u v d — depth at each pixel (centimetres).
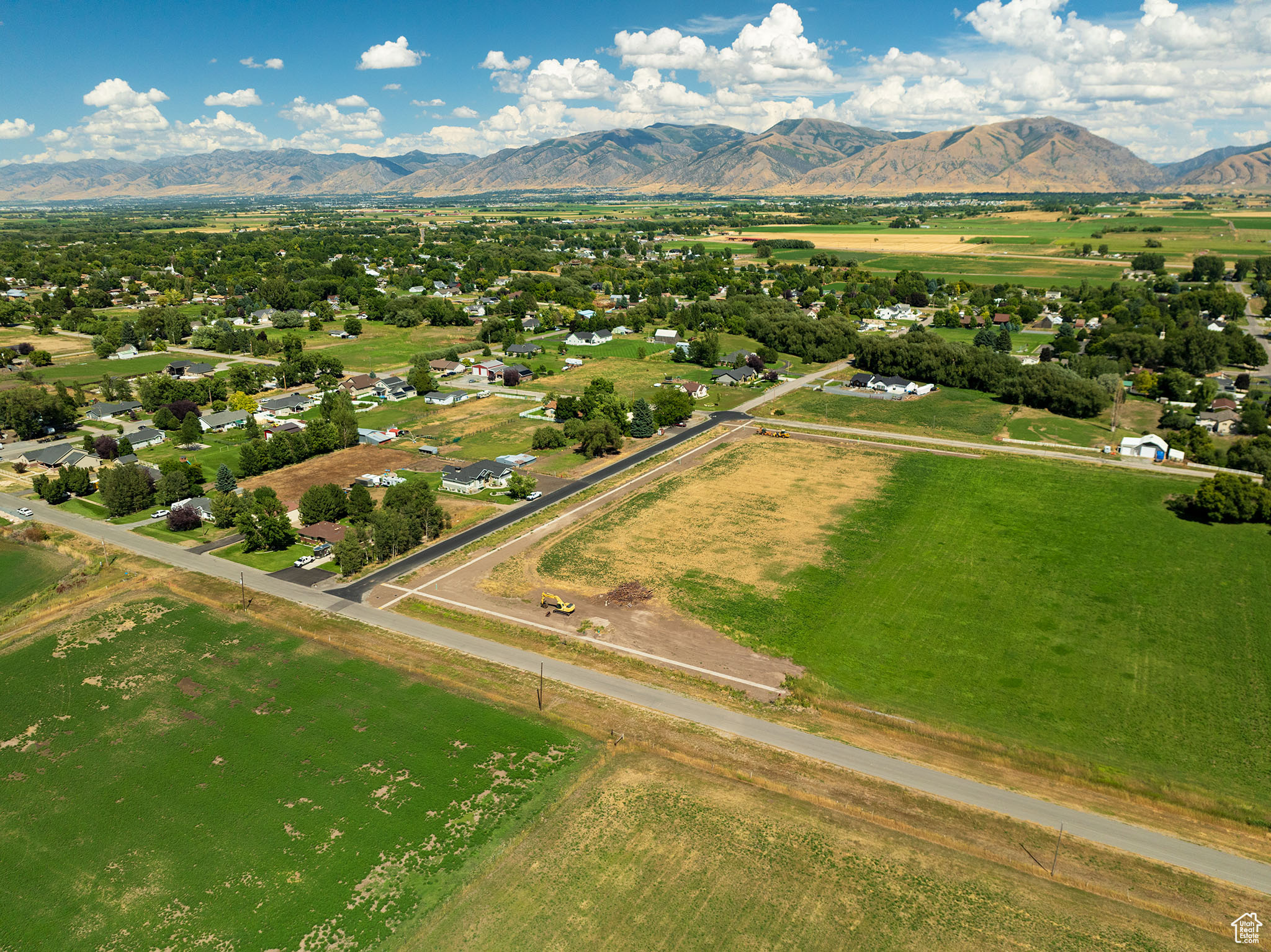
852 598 8444
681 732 6331
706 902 4738
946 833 5291
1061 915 4662
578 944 4459
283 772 5869
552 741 6219
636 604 8388
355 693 6850
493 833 5275
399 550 9769
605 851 5119
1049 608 8194
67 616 8238
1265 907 4712
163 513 11225
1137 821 5434
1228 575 8831
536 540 10100
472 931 4541
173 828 5350
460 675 7119
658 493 11706
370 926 4581
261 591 8800
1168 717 6469
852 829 5341
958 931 4544
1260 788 5709
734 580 8894
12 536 10412
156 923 4628
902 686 6925
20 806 5575
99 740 6253
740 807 5522
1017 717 6500
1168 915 4666
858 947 4444
